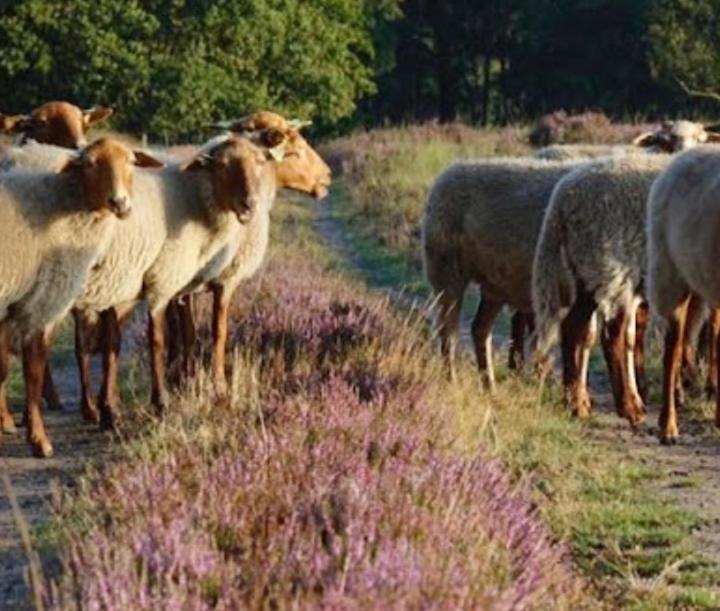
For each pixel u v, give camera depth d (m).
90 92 61.50
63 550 10.02
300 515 9.20
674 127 22.19
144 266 15.59
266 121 18.88
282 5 68.50
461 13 98.12
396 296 25.45
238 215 16.22
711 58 69.38
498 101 101.50
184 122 62.69
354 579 7.94
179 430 12.59
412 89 101.69
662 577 10.00
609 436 15.45
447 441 11.95
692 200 15.13
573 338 16.39
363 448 11.17
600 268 15.99
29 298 14.23
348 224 37.53
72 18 60.91
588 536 11.14
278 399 13.22
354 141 57.75
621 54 93.06
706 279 14.98
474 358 19.17
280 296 19.75
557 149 20.53
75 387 19.08
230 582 8.05
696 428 16.06
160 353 16.03
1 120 18.86
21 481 13.25
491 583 8.38
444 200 18.09
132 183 14.63
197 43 64.25
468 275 18.19
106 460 13.67
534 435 14.35
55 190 14.23
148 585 8.35
